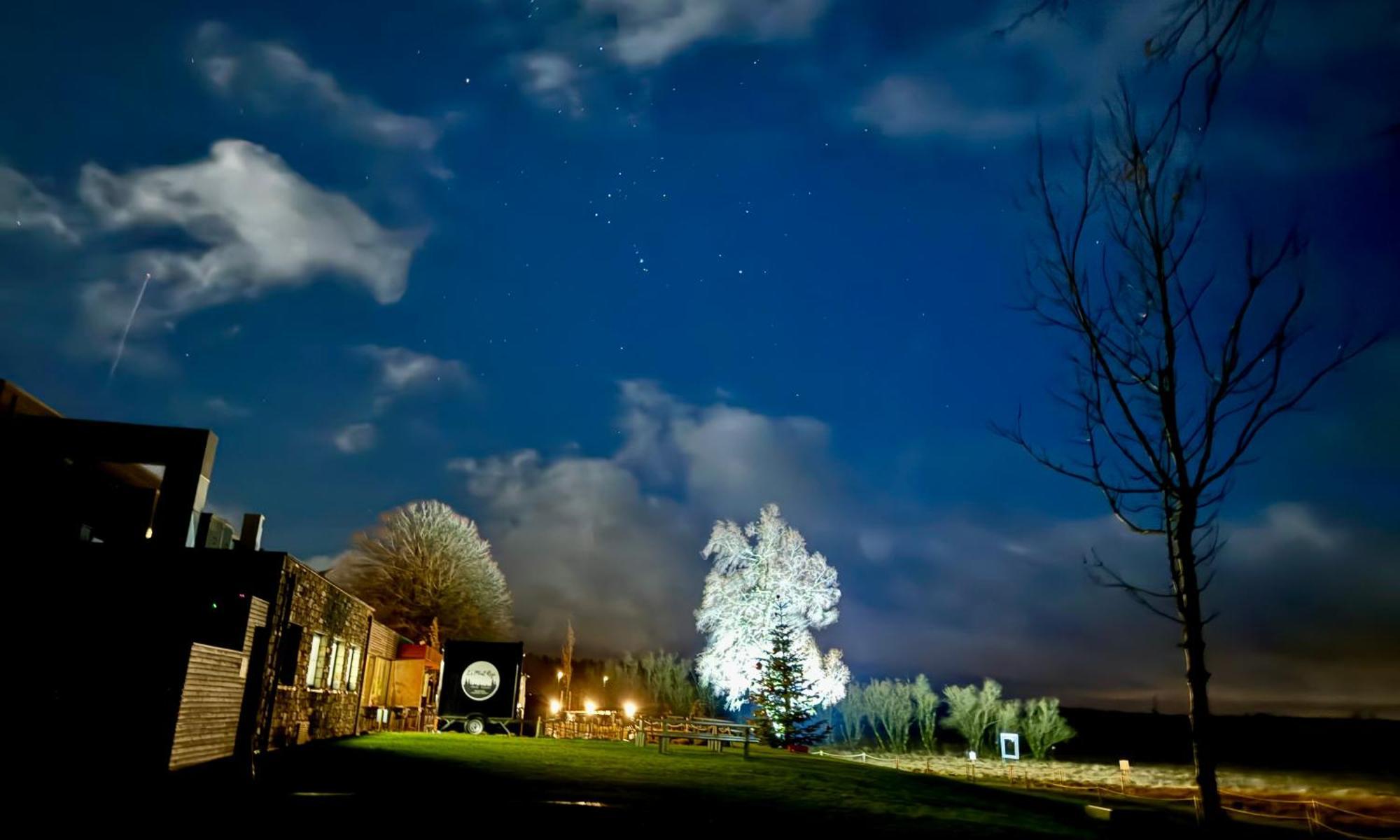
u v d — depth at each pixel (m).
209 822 8.20
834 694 33.25
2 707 11.74
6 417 17.50
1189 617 7.30
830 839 9.68
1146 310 7.91
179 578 14.29
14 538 14.23
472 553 45.31
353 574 43.50
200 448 18.33
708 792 12.94
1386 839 21.67
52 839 7.16
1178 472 7.41
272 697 15.47
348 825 8.36
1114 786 32.38
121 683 12.03
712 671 34.44
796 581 33.94
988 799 15.86
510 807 10.00
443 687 25.94
